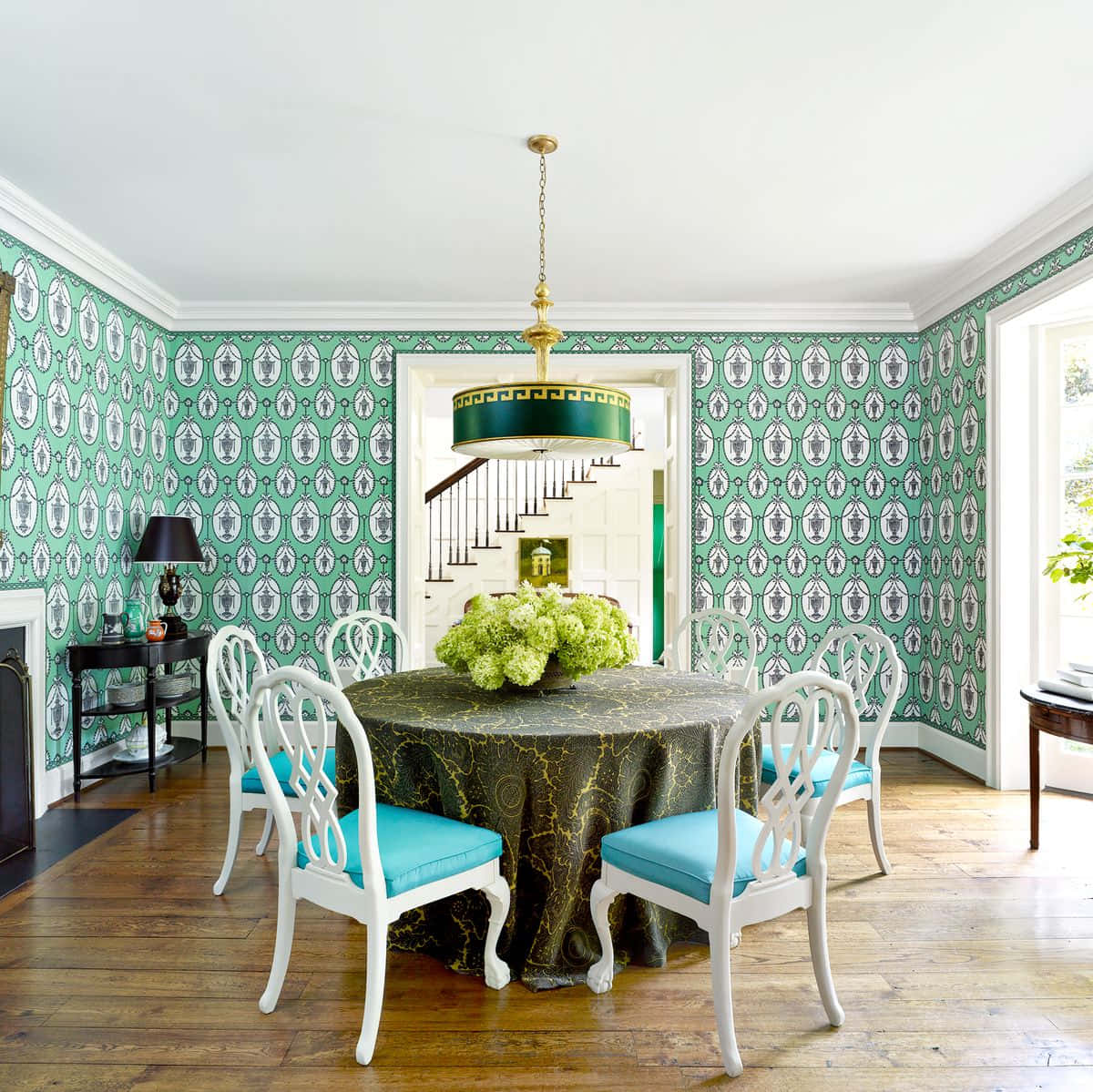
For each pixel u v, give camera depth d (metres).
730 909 1.87
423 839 2.08
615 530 8.21
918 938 2.51
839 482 4.95
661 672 3.25
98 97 2.62
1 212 3.34
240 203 3.45
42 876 2.98
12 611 3.46
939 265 4.21
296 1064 1.89
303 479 4.93
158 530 4.33
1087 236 3.40
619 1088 1.81
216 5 2.17
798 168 3.13
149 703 3.96
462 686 2.92
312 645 4.92
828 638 3.34
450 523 8.53
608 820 2.28
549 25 2.26
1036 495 4.03
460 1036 2.00
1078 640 3.94
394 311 4.86
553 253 4.04
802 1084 1.83
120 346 4.39
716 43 2.35
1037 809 3.23
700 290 4.61
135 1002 2.15
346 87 2.57
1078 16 2.23
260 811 3.73
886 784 4.18
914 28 2.29
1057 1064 1.90
